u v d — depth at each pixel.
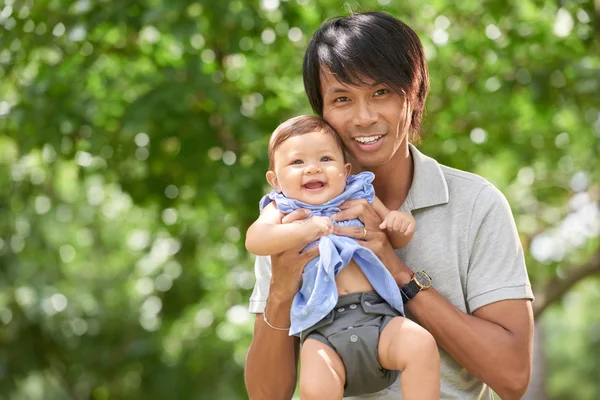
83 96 8.15
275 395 3.55
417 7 9.05
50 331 12.40
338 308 3.27
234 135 8.21
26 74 8.86
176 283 10.85
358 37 3.25
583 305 27.98
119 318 13.20
